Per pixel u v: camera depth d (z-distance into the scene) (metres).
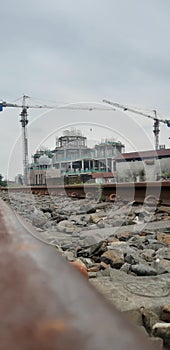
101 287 2.11
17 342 0.31
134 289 2.05
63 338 0.32
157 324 1.60
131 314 1.70
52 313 0.37
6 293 0.44
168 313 1.72
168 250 3.52
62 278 0.51
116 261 2.88
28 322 0.35
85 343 0.30
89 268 2.83
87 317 0.36
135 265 2.68
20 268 0.57
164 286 2.14
